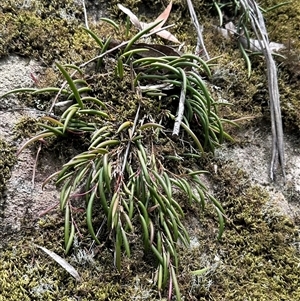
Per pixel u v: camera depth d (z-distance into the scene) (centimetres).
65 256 37
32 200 38
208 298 38
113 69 44
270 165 46
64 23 46
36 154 40
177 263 37
